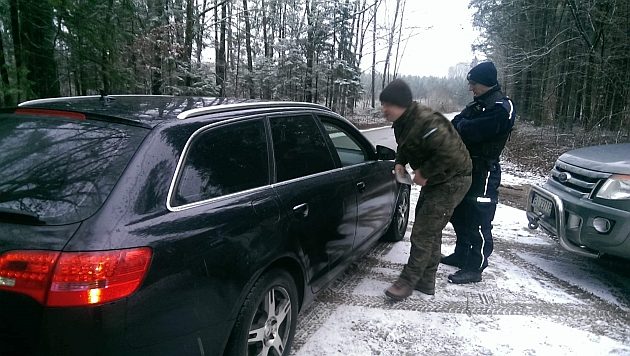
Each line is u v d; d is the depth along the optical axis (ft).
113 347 5.25
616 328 10.66
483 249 12.80
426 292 12.03
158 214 6.01
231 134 7.93
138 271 5.44
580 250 12.64
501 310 11.35
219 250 6.63
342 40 88.43
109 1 26.84
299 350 9.18
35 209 5.53
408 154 10.88
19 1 23.48
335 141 11.69
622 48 45.85
